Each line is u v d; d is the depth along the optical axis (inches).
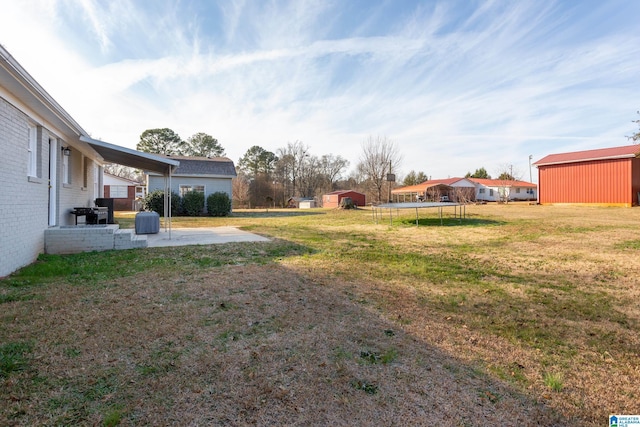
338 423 66.8
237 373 84.6
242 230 424.2
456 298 150.2
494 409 71.8
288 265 211.2
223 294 148.6
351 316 125.6
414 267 211.8
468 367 89.7
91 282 166.1
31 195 218.2
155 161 325.1
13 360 88.2
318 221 571.5
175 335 106.0
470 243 315.6
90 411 69.0
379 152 1434.5
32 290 151.8
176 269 195.2
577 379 84.7
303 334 108.7
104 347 97.1
